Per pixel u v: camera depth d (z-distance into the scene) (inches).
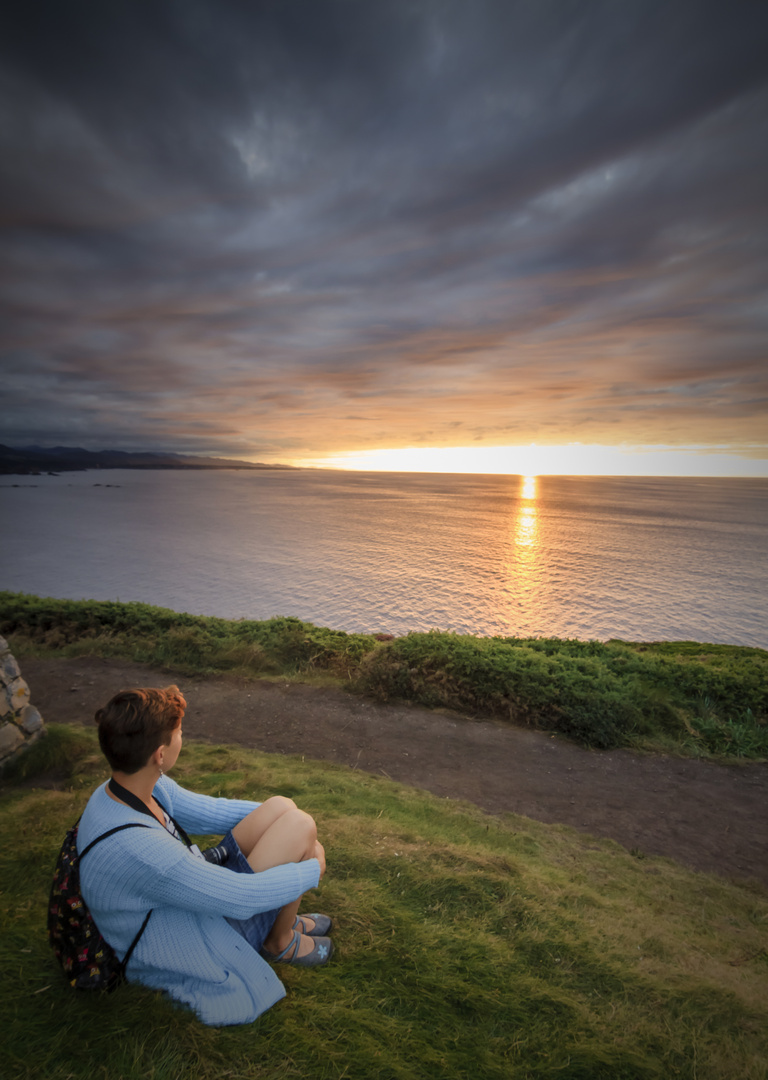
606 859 195.3
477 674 346.6
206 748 260.7
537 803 245.8
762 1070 84.0
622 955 116.5
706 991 106.4
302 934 94.0
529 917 124.6
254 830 82.1
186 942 67.8
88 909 65.5
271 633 432.5
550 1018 90.1
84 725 285.6
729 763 299.0
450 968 99.0
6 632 437.1
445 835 183.2
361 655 395.9
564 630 1779.0
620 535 4616.1
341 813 188.1
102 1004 69.9
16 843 134.0
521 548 3688.5
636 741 313.9
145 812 64.7
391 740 299.0
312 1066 69.8
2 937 87.8
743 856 214.8
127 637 424.2
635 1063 81.4
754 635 1771.7
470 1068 76.1
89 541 3922.2
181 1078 63.9
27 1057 63.8
